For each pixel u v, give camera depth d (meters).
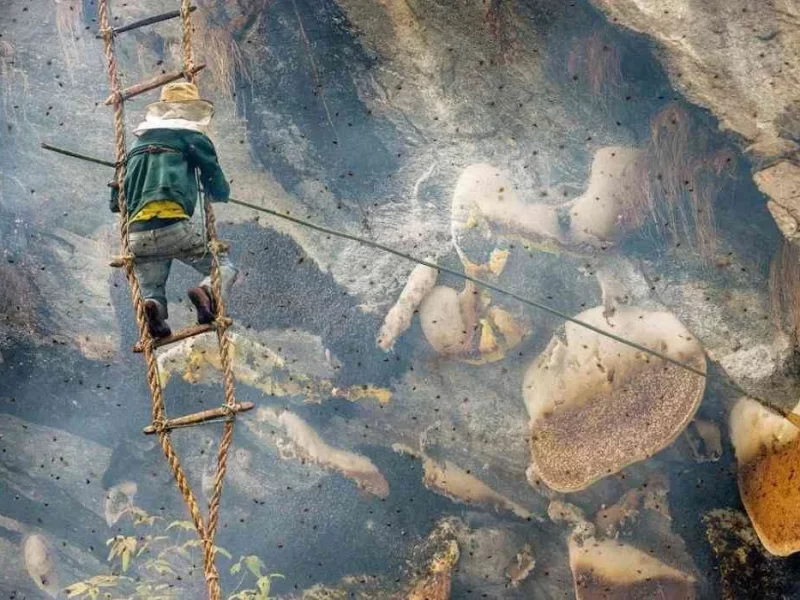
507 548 9.29
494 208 9.26
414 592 9.32
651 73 9.02
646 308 9.09
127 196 6.30
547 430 9.19
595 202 9.14
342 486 9.47
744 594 9.00
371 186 9.56
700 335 9.02
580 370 9.12
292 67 9.66
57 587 10.00
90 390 9.94
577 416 9.13
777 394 8.88
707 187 8.98
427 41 9.53
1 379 10.02
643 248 9.13
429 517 9.38
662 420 8.95
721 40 8.70
